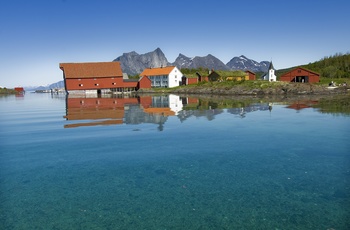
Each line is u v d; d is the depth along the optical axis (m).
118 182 11.34
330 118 26.58
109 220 8.42
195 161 13.80
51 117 31.00
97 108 40.56
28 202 9.75
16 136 20.41
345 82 84.19
